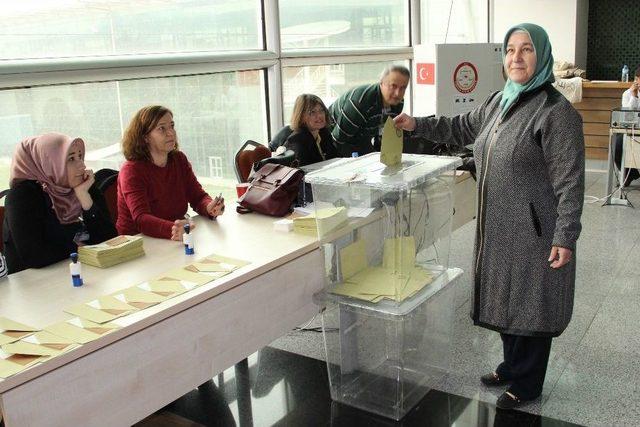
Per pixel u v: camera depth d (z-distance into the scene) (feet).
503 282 7.85
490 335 10.51
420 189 7.91
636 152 19.25
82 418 5.48
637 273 13.08
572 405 8.44
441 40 21.45
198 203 9.32
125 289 6.59
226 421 8.43
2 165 8.97
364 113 12.62
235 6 12.66
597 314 11.19
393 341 8.15
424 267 8.50
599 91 23.26
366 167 8.18
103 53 10.32
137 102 10.83
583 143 7.18
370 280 8.12
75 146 7.64
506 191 7.61
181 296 6.36
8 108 8.91
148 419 8.50
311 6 14.80
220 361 6.81
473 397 8.70
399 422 8.22
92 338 5.49
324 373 9.53
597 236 15.71
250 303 7.07
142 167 8.66
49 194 7.63
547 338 8.02
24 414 5.03
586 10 25.88
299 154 10.87
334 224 8.04
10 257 7.56
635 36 25.59
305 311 7.98
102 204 8.30
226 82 12.59
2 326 5.74
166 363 6.17
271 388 9.20
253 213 9.39
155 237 8.36
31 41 9.23
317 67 14.90
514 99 7.58
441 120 9.04
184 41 11.75
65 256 7.66
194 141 12.19
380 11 17.47
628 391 8.71
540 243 7.55
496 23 25.77
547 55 7.34
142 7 10.81
